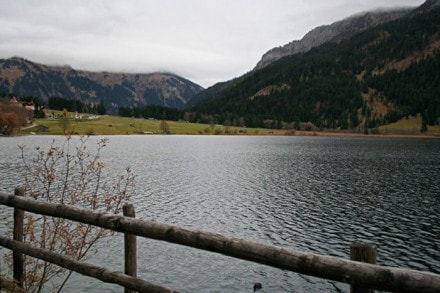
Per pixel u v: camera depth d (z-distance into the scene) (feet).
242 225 98.94
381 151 371.56
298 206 122.42
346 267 11.98
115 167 212.64
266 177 189.67
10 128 480.64
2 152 271.90
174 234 16.55
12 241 25.21
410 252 79.30
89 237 63.00
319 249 80.94
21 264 25.59
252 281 63.00
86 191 115.65
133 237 19.51
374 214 112.37
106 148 369.30
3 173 162.91
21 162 206.39
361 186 163.22
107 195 39.40
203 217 106.01
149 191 142.41
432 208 120.26
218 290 59.67
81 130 590.55
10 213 94.43
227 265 69.26
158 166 227.61
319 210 117.08
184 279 63.36
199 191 145.79
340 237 89.66
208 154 327.26
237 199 132.26
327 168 230.07
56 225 33.06
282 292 59.41
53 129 553.64
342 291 59.93
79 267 21.03
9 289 23.85
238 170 217.36
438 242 85.92
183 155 311.27
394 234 92.32
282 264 13.34
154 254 74.18
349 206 123.03
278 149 399.65
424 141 611.06
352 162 265.34
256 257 13.98
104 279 19.86
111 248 74.13
